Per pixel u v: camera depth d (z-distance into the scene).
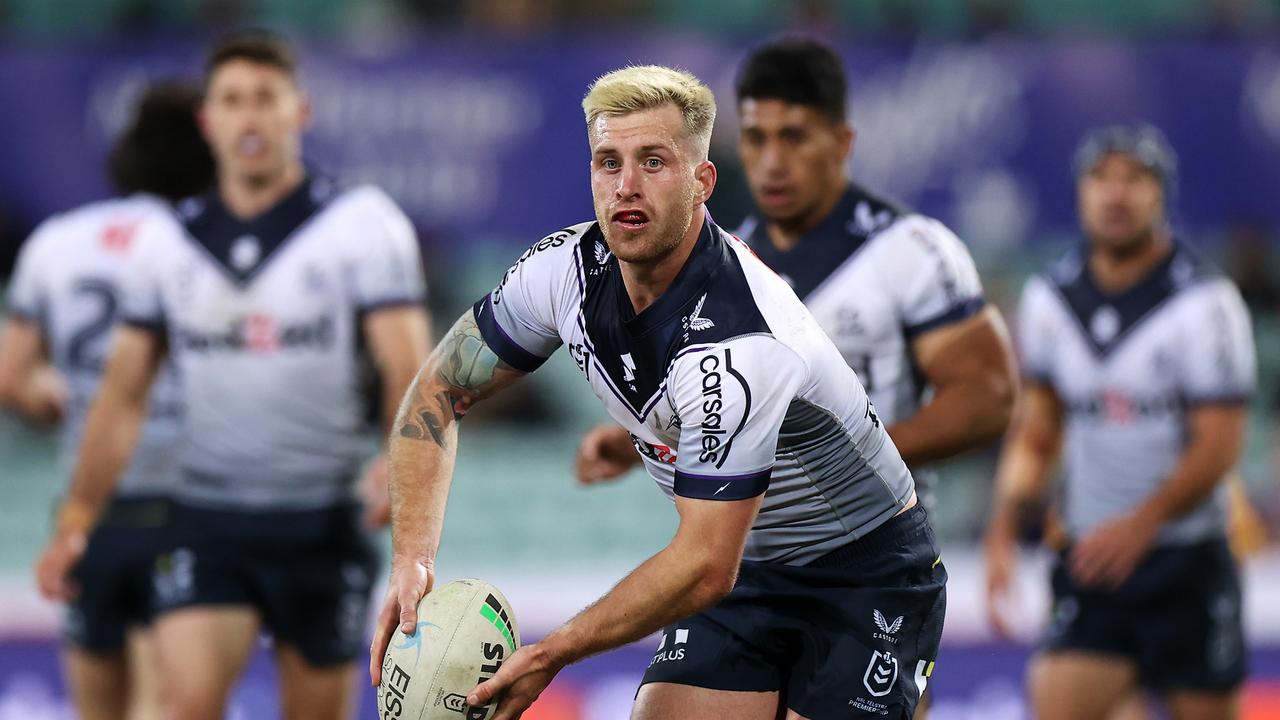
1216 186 29.75
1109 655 19.88
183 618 17.11
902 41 29.53
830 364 10.92
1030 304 20.77
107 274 19.44
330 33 35.19
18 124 28.95
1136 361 19.77
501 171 29.44
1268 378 33.75
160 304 17.48
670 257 10.55
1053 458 20.86
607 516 31.64
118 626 19.59
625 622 10.28
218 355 17.28
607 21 35.81
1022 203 29.52
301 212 17.38
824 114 14.10
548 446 32.53
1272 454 32.25
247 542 17.27
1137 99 29.59
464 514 31.34
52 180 29.03
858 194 14.59
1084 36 34.22
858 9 36.75
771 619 12.28
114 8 35.91
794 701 12.11
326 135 29.22
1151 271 19.97
